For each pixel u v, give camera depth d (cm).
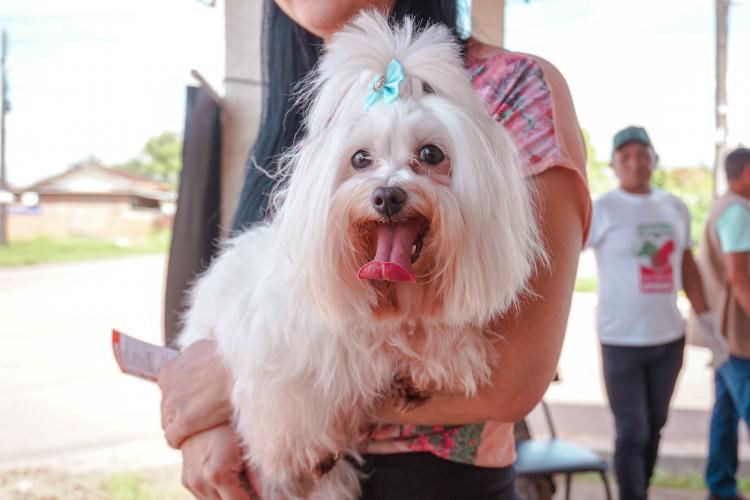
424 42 138
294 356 142
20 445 637
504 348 138
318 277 129
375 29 140
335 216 127
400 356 141
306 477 157
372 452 155
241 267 163
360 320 136
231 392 156
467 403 140
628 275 442
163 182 4812
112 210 3691
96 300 1642
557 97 142
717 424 498
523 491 348
